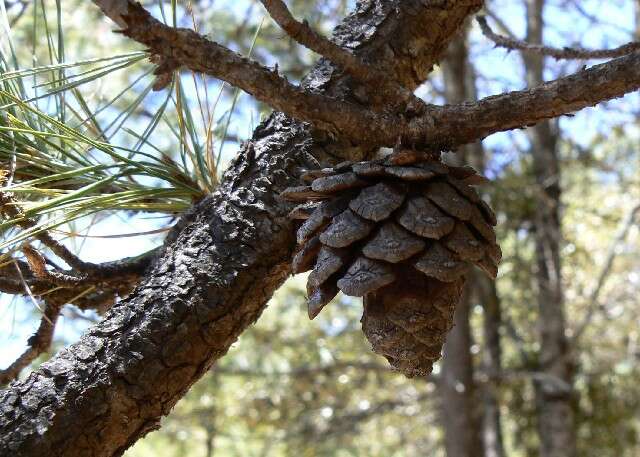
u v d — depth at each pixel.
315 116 0.48
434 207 0.46
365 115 0.48
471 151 1.81
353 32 0.58
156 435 1.95
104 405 0.51
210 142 0.62
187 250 0.55
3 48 0.64
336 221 0.46
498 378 1.71
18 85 0.60
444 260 0.45
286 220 0.54
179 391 0.53
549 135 1.90
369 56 0.57
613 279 2.13
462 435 1.60
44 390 0.51
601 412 1.88
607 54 0.63
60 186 0.61
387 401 1.99
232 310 0.54
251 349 1.89
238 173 0.56
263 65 0.47
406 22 0.58
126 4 0.43
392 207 0.45
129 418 0.52
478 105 0.48
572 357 1.76
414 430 2.21
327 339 1.95
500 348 1.82
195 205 0.57
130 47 1.22
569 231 2.14
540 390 1.73
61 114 0.61
